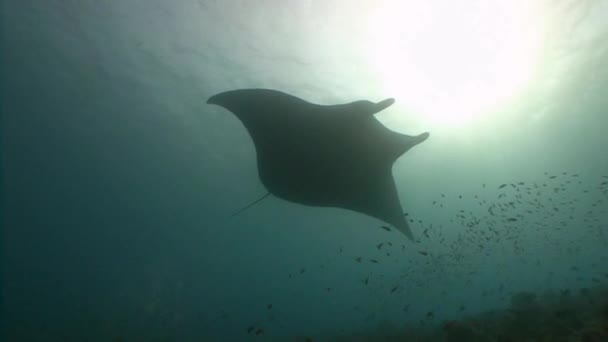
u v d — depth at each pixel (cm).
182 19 1011
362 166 489
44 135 1725
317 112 461
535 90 1528
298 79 1217
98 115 1577
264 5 942
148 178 2112
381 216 525
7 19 1098
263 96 460
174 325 1873
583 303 596
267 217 2611
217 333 1766
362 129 466
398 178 2208
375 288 1997
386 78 1248
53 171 2038
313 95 1294
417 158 1952
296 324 1981
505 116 1706
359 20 1008
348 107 449
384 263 2938
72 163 1966
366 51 1121
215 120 1559
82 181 2142
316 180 494
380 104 432
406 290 1756
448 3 1001
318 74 1197
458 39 1141
